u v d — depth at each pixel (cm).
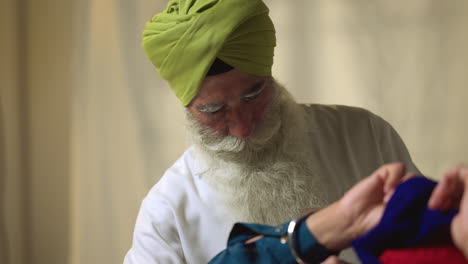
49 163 223
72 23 216
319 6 198
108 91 216
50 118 221
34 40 218
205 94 102
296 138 114
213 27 98
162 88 213
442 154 192
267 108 107
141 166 218
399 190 57
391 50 192
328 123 123
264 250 67
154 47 107
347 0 195
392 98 194
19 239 226
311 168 114
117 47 214
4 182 221
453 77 188
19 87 219
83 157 221
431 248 54
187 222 116
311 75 201
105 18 213
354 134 123
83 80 217
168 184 120
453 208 53
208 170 115
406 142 195
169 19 104
